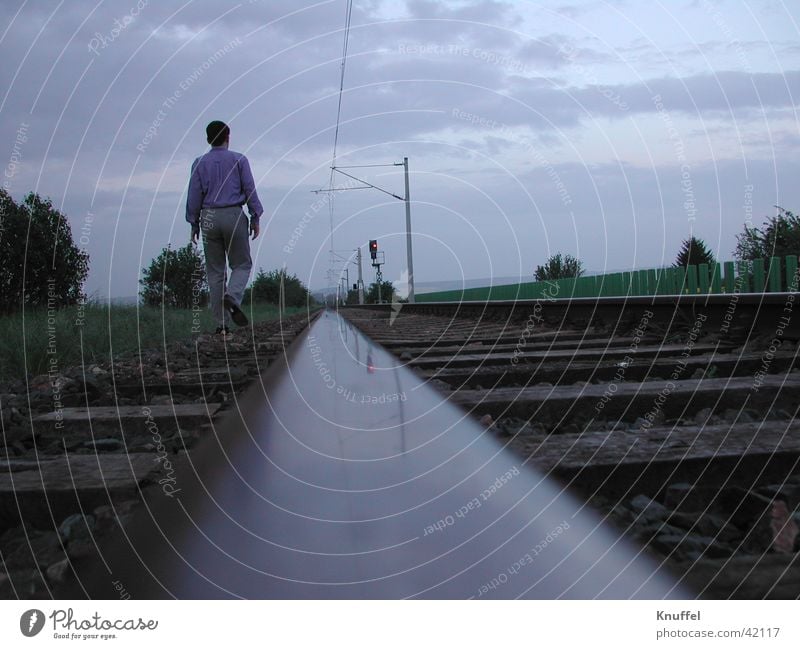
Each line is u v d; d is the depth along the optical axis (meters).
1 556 1.71
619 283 15.69
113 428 3.32
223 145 7.54
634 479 2.12
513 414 3.33
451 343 7.38
